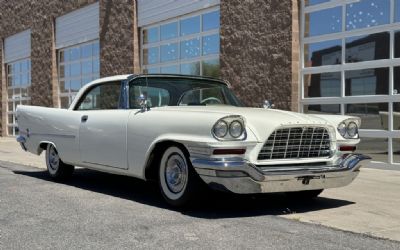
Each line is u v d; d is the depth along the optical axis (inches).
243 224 205.9
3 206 242.1
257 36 440.8
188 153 221.5
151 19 581.0
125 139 253.8
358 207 241.3
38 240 184.2
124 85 268.4
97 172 361.4
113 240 183.3
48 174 354.6
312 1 410.0
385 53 361.7
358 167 237.0
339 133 237.9
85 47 714.8
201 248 173.2
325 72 401.4
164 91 267.7
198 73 523.2
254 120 219.3
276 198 262.7
